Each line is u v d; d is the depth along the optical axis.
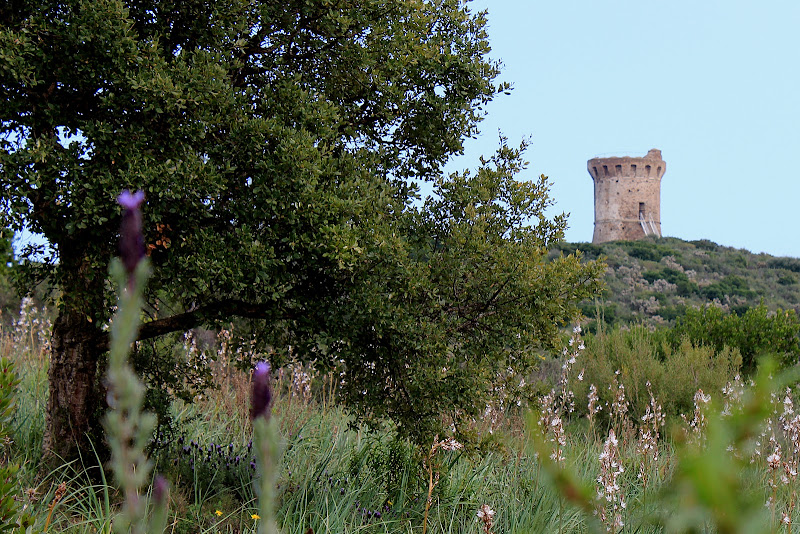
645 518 0.70
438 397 7.05
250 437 8.54
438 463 7.21
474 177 7.75
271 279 6.88
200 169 6.34
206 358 9.30
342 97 8.14
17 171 5.98
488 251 7.26
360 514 6.89
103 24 6.12
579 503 0.86
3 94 6.27
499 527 6.62
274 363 7.50
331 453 8.38
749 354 16.47
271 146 6.90
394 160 8.52
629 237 85.12
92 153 6.43
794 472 6.04
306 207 6.64
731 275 55.66
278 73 7.43
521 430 8.33
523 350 7.91
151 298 7.70
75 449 7.09
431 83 8.24
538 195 7.68
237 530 6.45
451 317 7.24
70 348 7.33
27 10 6.50
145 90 6.25
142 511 5.26
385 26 7.91
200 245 6.60
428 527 6.85
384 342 7.34
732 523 0.63
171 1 7.01
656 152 86.94
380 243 6.76
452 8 8.28
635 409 12.73
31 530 3.87
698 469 0.65
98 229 6.28
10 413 3.68
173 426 8.43
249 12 7.31
